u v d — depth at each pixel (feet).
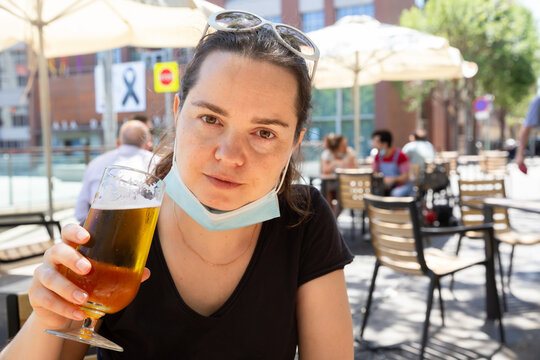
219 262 3.23
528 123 14.99
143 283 3.14
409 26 67.05
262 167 2.79
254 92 2.67
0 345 5.76
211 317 3.11
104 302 2.47
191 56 3.02
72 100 90.58
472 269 16.60
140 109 18.06
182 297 3.19
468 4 64.03
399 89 69.82
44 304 2.35
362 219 22.44
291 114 2.82
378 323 11.87
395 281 15.34
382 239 10.93
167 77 12.39
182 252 3.21
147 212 2.59
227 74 2.68
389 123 68.44
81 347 3.28
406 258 10.46
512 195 37.86
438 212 22.72
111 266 2.45
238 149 2.72
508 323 11.74
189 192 2.90
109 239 2.47
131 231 2.52
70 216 29.35
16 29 13.87
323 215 3.63
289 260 3.38
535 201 12.54
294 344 3.51
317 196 3.72
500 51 64.75
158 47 14.01
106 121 34.17
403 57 22.47
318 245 3.52
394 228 10.57
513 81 69.72
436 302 13.38
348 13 66.39
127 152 13.35
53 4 13.33
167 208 3.28
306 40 3.02
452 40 65.05
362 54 22.93
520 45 67.10
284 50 2.84
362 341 10.71
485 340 10.78
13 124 99.45
